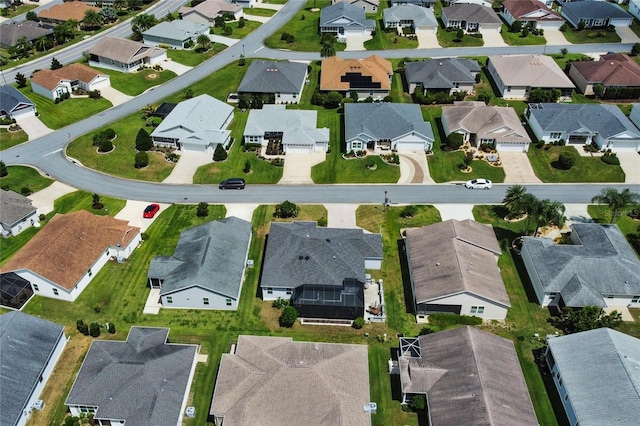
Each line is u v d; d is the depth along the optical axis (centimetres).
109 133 11238
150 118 12119
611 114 11131
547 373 6700
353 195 9806
